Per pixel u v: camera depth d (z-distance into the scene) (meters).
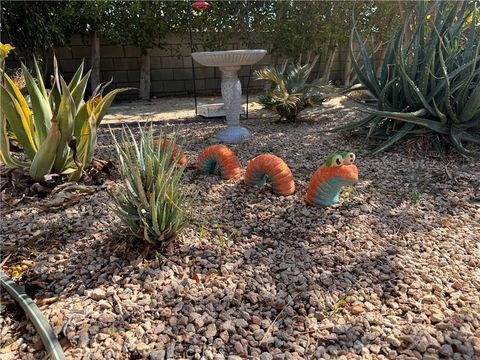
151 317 1.51
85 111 2.91
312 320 1.50
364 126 4.30
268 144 4.05
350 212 2.36
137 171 1.73
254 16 8.30
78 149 2.93
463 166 3.17
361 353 1.33
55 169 2.79
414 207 2.45
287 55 8.71
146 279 1.71
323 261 1.87
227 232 2.15
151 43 8.18
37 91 2.70
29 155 2.81
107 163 3.05
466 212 2.37
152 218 1.77
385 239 2.07
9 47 2.97
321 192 2.39
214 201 2.57
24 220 2.29
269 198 2.59
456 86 3.28
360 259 1.89
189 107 7.16
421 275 1.75
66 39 7.73
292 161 3.45
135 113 6.49
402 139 3.77
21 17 6.76
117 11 7.63
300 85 5.29
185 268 1.82
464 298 1.59
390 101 3.93
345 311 1.54
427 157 3.41
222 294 1.63
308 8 8.09
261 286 1.69
